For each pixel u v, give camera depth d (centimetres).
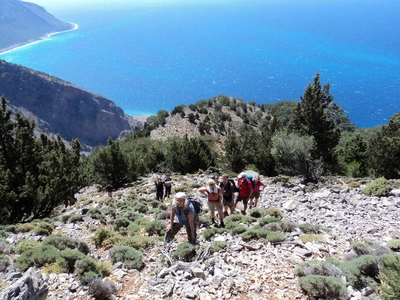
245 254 844
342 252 870
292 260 784
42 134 2719
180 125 12469
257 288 652
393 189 1698
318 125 3209
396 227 1145
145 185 2803
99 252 1027
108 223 1514
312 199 1738
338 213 1409
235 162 3434
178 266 768
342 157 3775
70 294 659
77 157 2855
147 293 680
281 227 1072
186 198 925
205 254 839
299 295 627
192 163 3484
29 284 554
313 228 1055
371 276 664
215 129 12338
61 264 774
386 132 3197
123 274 796
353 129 11306
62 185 2139
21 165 2038
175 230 928
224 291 649
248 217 1250
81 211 1984
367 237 1035
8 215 1872
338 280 615
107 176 3116
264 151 3375
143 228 1284
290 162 2566
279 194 1942
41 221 1555
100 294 660
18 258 827
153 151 4312
